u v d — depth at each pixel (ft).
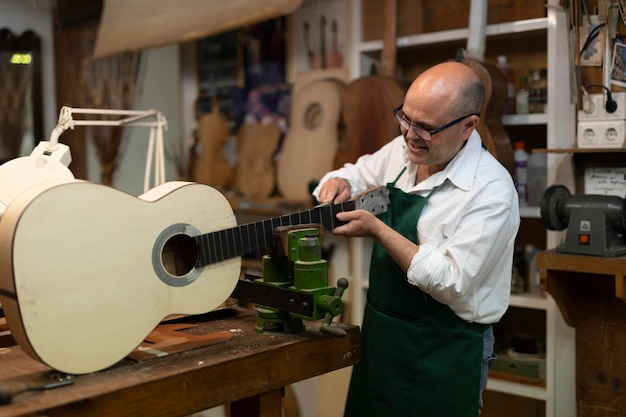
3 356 4.59
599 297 7.46
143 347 4.64
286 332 5.07
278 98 11.44
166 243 4.82
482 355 5.86
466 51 8.18
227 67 12.10
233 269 4.84
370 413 6.28
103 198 4.13
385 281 6.11
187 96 12.69
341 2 10.52
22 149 11.21
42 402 3.65
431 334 5.87
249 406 4.81
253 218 11.32
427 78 5.43
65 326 3.96
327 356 5.02
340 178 6.64
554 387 8.17
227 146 12.12
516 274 8.76
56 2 10.91
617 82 7.24
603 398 7.52
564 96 7.78
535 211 8.32
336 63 10.64
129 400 3.91
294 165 10.58
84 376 4.07
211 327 5.27
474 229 5.32
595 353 7.54
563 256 6.81
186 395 4.17
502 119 8.44
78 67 11.05
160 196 4.47
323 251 10.47
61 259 3.94
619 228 6.78
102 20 10.27
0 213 4.99
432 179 5.79
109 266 4.15
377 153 6.90
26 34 11.15
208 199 4.68
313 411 10.37
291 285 5.01
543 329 9.12
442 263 5.24
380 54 10.03
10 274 3.77
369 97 9.05
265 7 9.25
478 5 8.14
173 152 12.38
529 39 9.00
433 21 9.18
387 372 6.08
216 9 9.59
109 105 11.21
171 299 4.47
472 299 5.58
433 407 5.90
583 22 7.38
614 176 7.42
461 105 5.35
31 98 11.26
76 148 11.32
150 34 10.02
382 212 5.95
